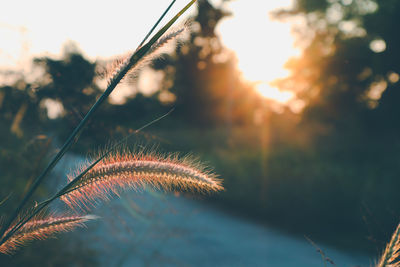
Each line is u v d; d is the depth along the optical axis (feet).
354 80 72.18
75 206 3.33
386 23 63.57
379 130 64.69
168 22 3.27
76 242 11.02
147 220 10.35
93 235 11.18
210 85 109.91
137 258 12.73
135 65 3.34
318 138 56.34
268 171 32.53
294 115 81.82
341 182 27.04
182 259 16.84
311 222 27.76
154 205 10.18
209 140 58.95
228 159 38.45
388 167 29.04
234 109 111.96
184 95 108.17
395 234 3.63
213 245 20.66
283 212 29.63
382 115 65.10
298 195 29.09
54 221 3.43
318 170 30.53
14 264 9.51
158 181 3.27
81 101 8.32
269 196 30.66
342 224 25.79
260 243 23.24
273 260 20.20
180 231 11.74
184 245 18.94
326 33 78.84
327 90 74.74
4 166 10.25
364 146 48.52
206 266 17.12
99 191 3.31
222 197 33.27
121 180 3.28
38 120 10.37
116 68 3.34
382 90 68.59
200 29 103.91
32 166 8.60
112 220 9.36
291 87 84.94
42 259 10.03
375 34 66.44
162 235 11.24
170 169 3.20
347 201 25.41
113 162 3.38
